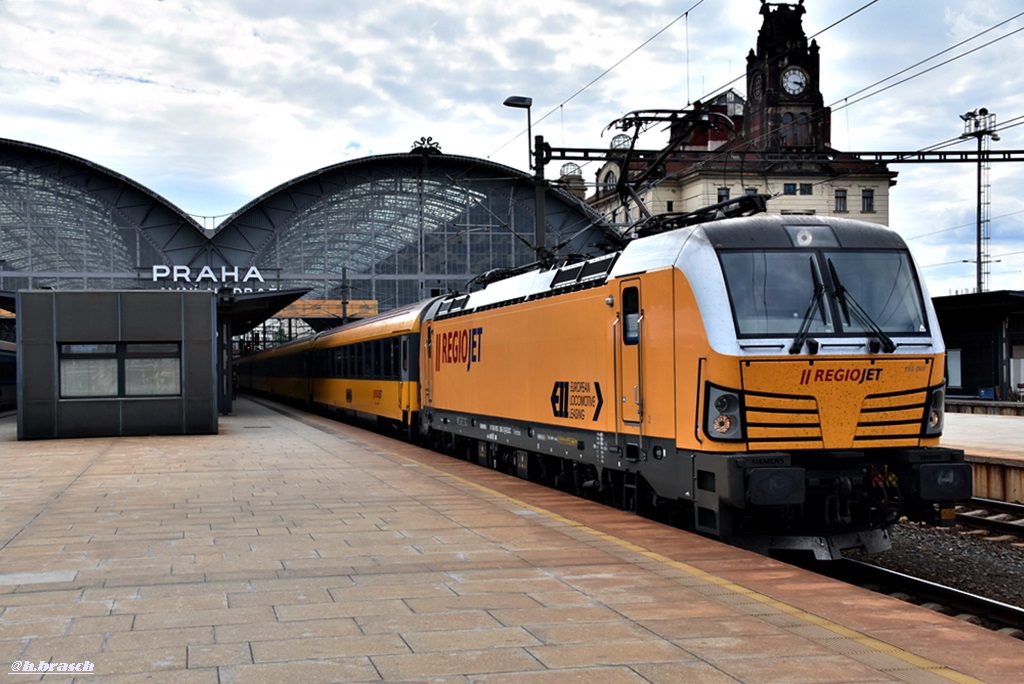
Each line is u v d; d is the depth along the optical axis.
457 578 7.64
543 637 5.89
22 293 23.33
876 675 5.14
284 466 17.03
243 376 73.12
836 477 9.52
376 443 22.47
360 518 10.89
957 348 38.38
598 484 12.78
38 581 7.59
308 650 5.63
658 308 10.36
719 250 9.77
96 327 23.73
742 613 6.50
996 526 13.42
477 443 18.33
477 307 17.39
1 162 58.34
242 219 60.47
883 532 10.09
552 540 9.40
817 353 9.42
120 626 6.19
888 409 9.68
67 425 23.55
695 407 9.62
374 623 6.25
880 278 9.91
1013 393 35.91
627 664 5.34
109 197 59.78
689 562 8.32
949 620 6.32
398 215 62.44
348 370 31.31
